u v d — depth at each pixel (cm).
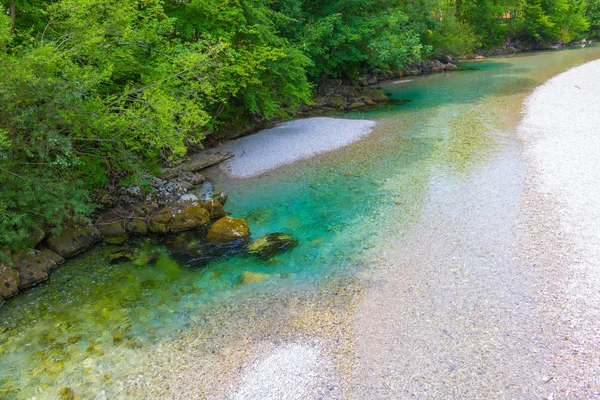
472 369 524
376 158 1398
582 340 555
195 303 708
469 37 4419
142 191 1077
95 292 749
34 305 715
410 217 959
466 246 811
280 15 1833
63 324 665
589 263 716
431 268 751
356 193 1128
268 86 1733
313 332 619
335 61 2552
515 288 673
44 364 581
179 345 610
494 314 618
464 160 1303
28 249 813
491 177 1141
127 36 911
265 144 1617
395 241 861
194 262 841
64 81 734
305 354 577
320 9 2545
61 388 539
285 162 1415
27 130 760
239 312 677
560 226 845
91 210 884
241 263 828
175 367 569
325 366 552
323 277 759
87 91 812
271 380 536
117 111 978
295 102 1891
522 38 5306
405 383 514
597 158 1168
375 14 2772
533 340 562
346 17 2562
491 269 729
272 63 1620
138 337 630
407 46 2741
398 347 573
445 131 1662
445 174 1201
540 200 967
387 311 649
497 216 917
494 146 1409
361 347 580
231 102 1723
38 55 680
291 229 955
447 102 2250
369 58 2803
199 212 989
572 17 5750
